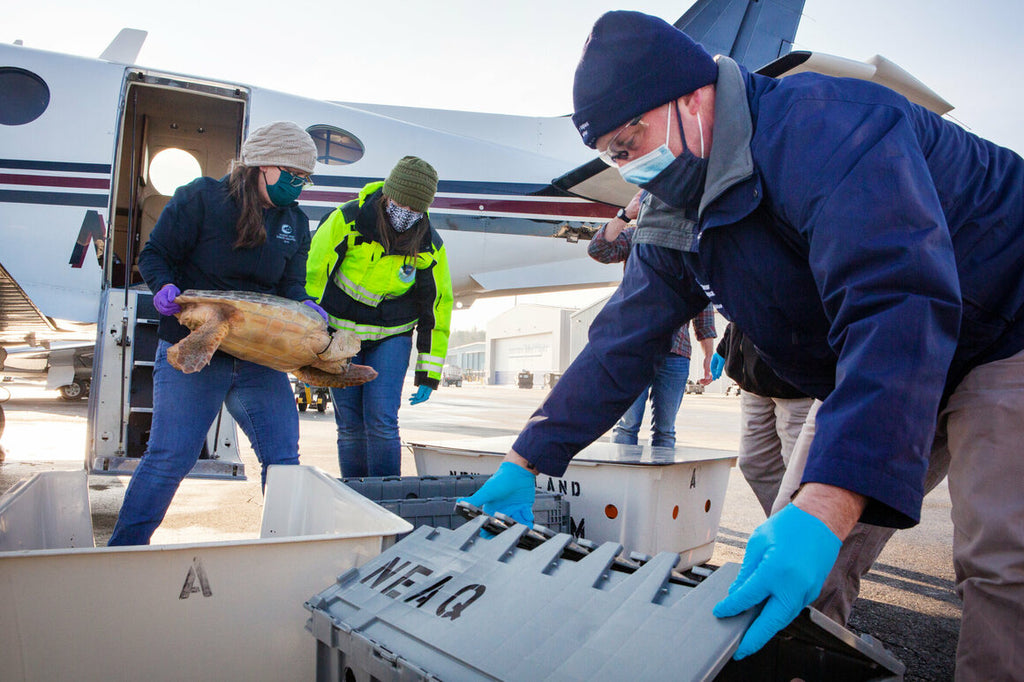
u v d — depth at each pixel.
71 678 0.98
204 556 1.05
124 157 5.64
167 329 1.81
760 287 1.08
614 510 2.23
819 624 0.75
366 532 1.18
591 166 6.84
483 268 7.78
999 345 1.00
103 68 5.72
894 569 2.77
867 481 0.76
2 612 0.94
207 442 3.68
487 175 7.57
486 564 1.00
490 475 2.28
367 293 2.57
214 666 1.06
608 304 1.42
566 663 0.76
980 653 0.99
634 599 0.83
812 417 1.35
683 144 1.04
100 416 3.69
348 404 2.81
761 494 2.32
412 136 7.25
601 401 1.36
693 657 0.71
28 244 5.37
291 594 1.11
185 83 4.47
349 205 2.49
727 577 0.82
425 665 0.83
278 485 1.86
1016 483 0.95
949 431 1.06
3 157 5.40
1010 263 0.97
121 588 1.00
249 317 1.59
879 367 0.78
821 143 0.90
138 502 1.77
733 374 2.14
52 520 1.65
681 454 2.59
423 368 2.79
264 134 1.86
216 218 1.91
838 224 0.85
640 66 0.98
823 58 1.46
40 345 9.91
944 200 0.97
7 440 5.95
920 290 0.80
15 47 5.57
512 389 42.62
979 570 0.99
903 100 0.96
